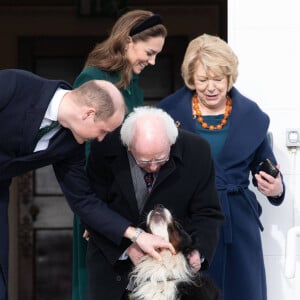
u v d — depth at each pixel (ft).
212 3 50.80
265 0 37.37
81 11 51.19
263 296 33.42
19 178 51.83
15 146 28.76
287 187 37.40
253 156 33.37
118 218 28.89
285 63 37.47
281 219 37.35
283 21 37.42
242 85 37.55
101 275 29.63
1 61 51.55
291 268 32.35
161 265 28.35
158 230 28.30
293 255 32.45
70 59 52.03
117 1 50.72
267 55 37.47
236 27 37.50
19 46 51.70
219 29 50.80
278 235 37.37
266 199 37.22
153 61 33.19
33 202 52.03
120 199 29.40
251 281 32.53
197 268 28.84
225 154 32.73
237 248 32.53
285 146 37.45
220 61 32.09
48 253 52.16
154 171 28.86
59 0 51.42
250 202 32.83
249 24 37.47
